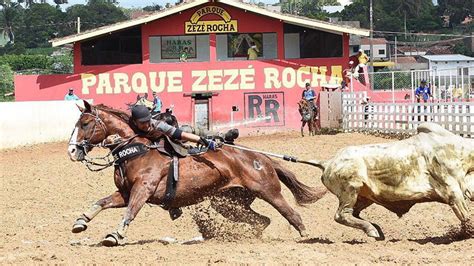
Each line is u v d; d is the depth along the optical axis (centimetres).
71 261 1029
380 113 3231
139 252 1090
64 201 1770
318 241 1182
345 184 1134
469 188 1112
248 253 1062
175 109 4097
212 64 4100
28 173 2270
